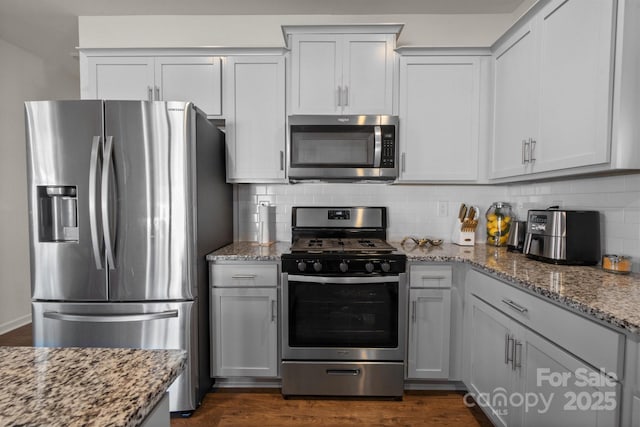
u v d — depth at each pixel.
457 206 2.46
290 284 1.88
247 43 2.46
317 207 2.42
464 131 2.16
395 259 1.86
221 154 2.18
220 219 2.17
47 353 0.71
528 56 1.73
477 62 2.14
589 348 0.99
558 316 1.12
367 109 2.15
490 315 1.59
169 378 0.61
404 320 1.89
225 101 2.17
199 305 1.85
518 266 1.58
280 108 2.16
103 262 1.73
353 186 2.46
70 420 0.47
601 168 1.29
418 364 1.95
